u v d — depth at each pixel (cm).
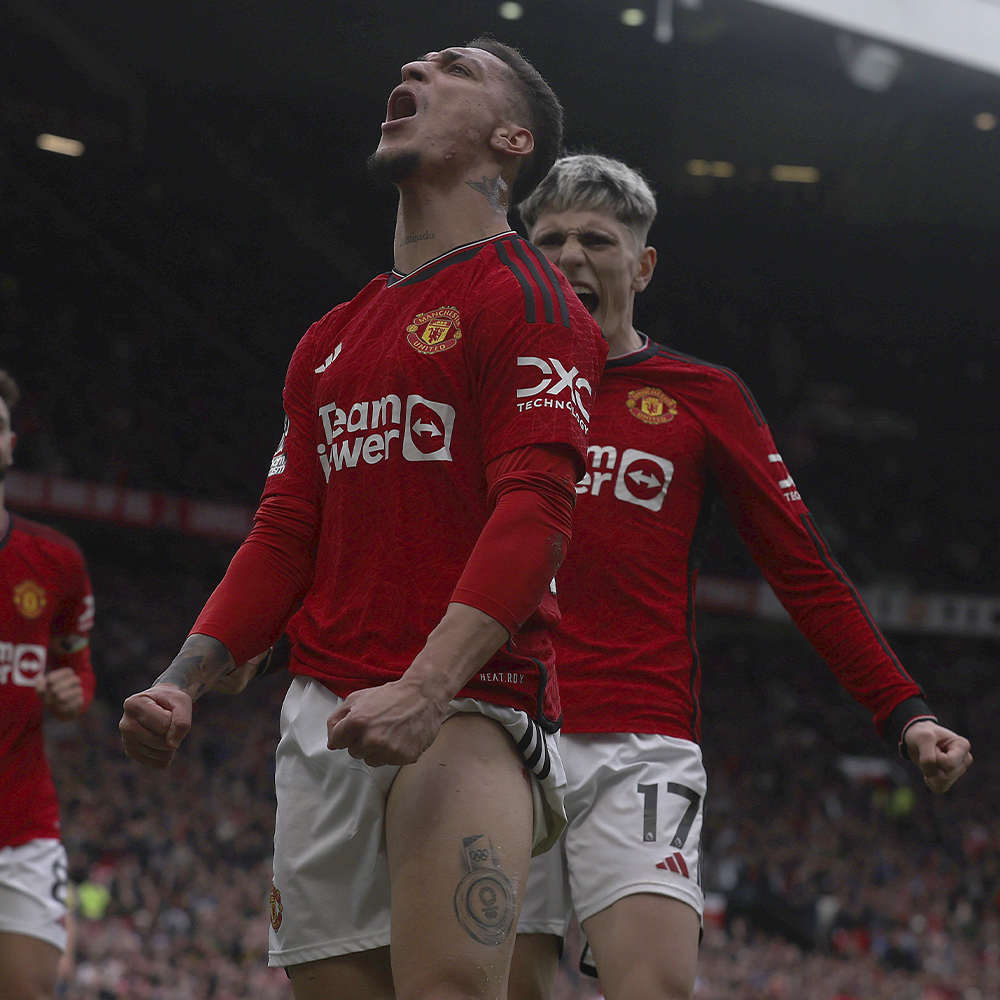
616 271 354
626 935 307
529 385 205
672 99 2788
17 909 410
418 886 191
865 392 3712
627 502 335
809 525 340
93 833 1775
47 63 2898
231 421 3122
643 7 2425
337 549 218
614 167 362
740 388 348
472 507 210
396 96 236
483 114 232
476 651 192
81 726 2108
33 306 3080
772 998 1648
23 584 434
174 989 1385
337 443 220
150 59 2881
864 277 3538
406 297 223
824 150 3061
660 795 319
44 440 2742
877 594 3156
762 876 2214
